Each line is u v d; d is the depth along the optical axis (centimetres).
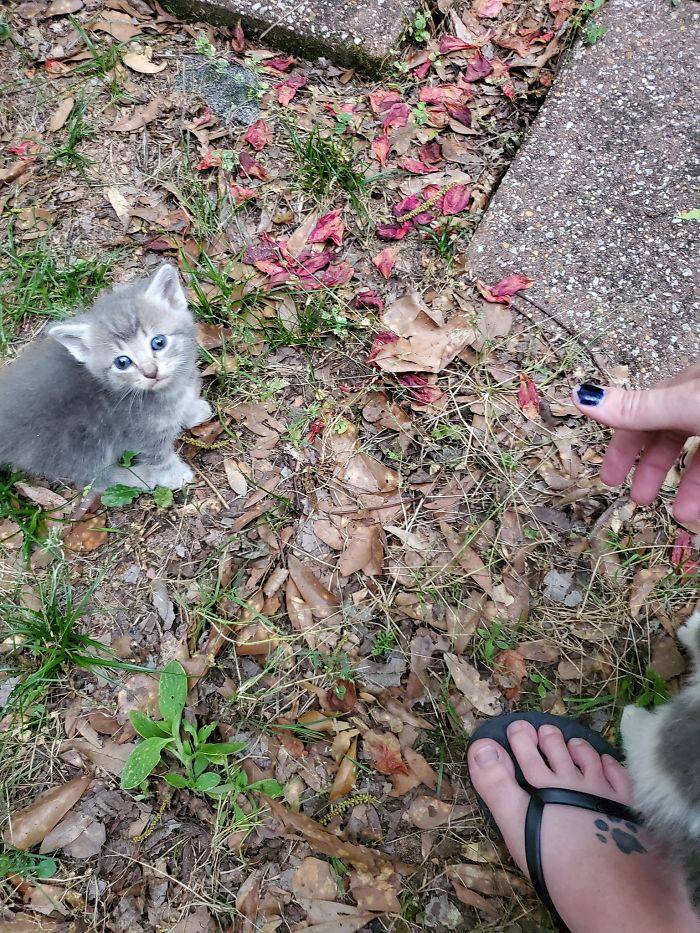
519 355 53
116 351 46
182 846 41
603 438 51
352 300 55
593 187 56
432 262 56
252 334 54
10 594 47
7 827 41
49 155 61
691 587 46
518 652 45
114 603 47
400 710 44
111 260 57
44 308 55
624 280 54
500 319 54
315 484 50
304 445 51
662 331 52
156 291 48
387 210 59
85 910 39
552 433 51
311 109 62
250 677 45
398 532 48
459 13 65
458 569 47
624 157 57
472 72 63
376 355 52
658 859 37
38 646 45
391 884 40
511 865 41
